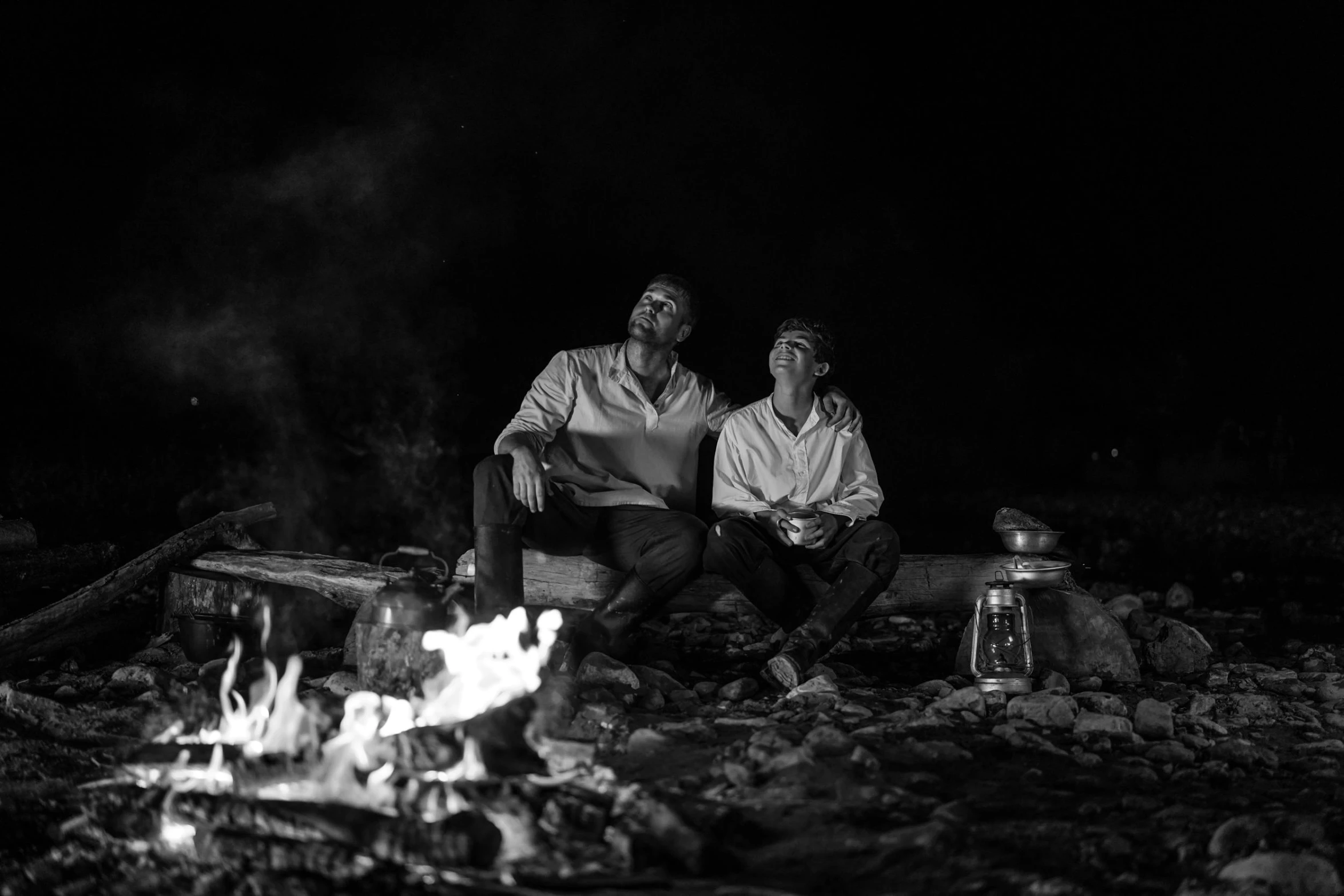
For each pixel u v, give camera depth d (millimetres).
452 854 2590
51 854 2889
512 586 4477
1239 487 20297
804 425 5242
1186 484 20984
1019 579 5250
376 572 5363
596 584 5324
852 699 4535
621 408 5066
